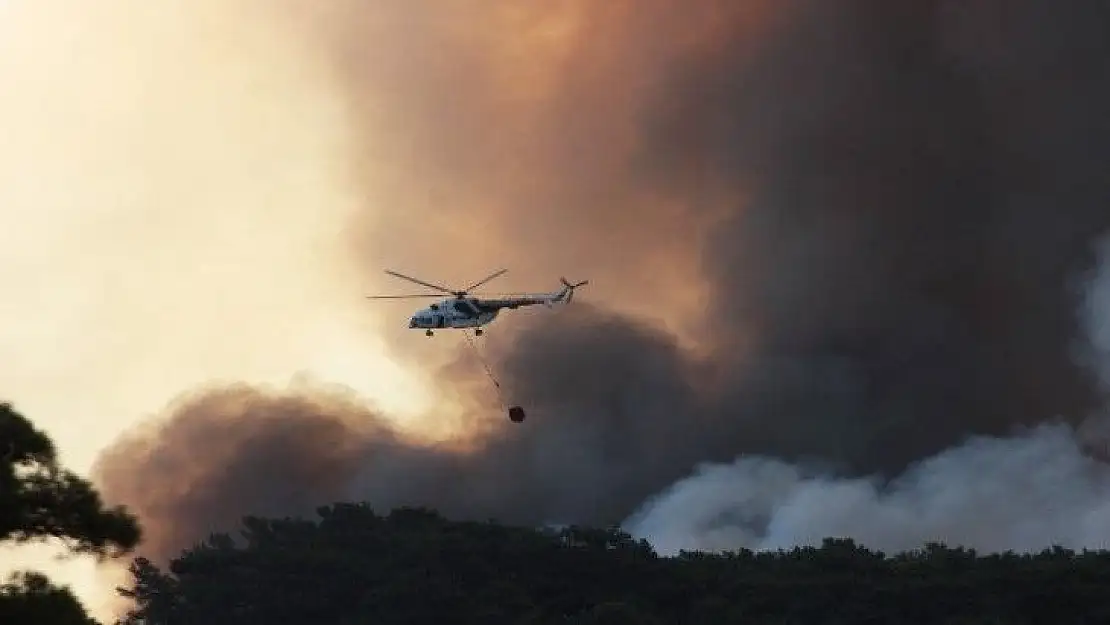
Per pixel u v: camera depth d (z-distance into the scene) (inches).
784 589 5610.2
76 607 1502.2
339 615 5329.7
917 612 5467.5
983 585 5541.3
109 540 1545.3
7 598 1466.5
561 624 5354.3
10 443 1515.7
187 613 5300.2
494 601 5403.5
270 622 5280.5
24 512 1486.2
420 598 5260.8
